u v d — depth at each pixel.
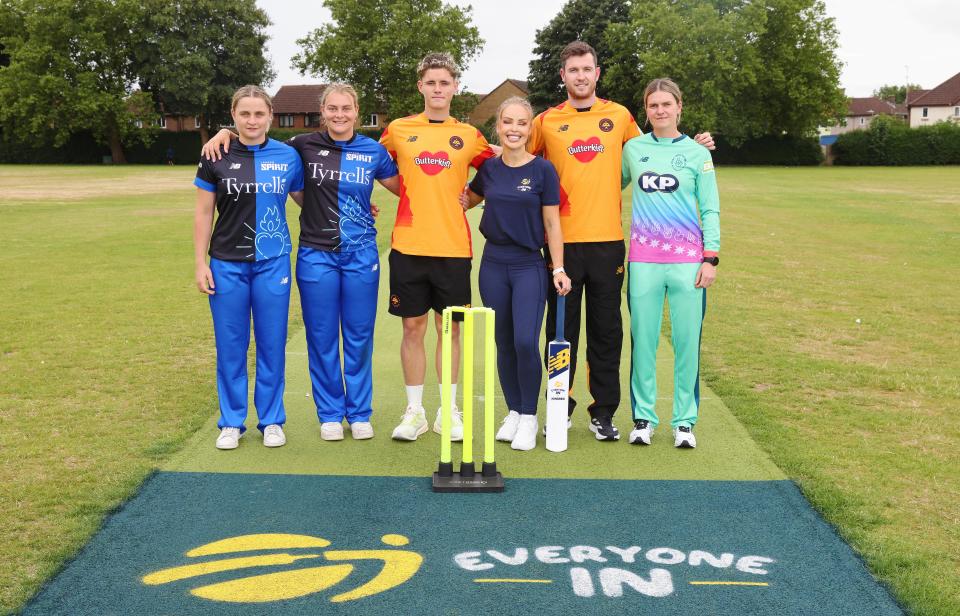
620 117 4.51
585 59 4.40
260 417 4.56
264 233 4.39
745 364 6.33
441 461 3.93
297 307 8.37
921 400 5.46
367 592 2.95
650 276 4.45
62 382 5.72
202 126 56.19
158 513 3.59
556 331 4.44
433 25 53.50
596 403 4.68
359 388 4.66
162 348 6.73
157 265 11.33
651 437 4.68
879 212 20.02
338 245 4.47
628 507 3.70
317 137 4.49
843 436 4.70
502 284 4.47
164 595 2.92
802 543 3.36
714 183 4.45
